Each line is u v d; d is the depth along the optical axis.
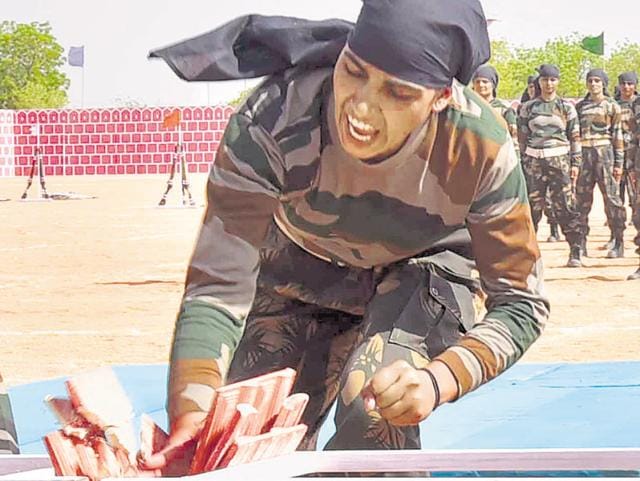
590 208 11.88
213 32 2.70
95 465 1.72
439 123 2.60
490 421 5.26
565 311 9.18
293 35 2.65
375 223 2.74
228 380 3.17
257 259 2.58
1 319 9.47
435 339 2.81
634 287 10.31
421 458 1.80
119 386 1.80
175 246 14.19
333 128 2.61
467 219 2.73
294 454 1.82
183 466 1.89
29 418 5.49
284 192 2.70
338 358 3.24
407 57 2.45
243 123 2.62
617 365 6.71
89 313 9.74
